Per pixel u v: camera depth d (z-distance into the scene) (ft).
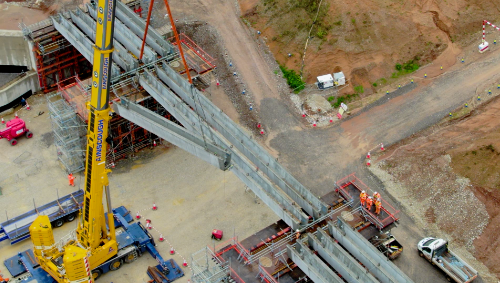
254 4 248.32
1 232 169.68
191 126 175.73
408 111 213.87
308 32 233.35
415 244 171.63
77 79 194.70
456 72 228.63
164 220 177.47
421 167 190.70
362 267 134.00
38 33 215.10
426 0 242.58
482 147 191.01
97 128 135.85
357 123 209.97
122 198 183.83
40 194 184.75
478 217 176.24
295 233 148.66
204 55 232.53
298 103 217.36
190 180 190.60
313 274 134.92
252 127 207.41
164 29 238.07
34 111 215.31
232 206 182.50
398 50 232.12
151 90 188.24
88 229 152.25
